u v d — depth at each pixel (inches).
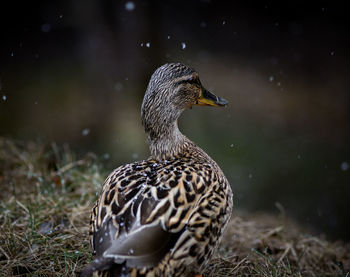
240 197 442.0
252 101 642.2
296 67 732.7
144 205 144.2
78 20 659.4
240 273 202.7
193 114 591.5
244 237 262.2
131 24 513.7
